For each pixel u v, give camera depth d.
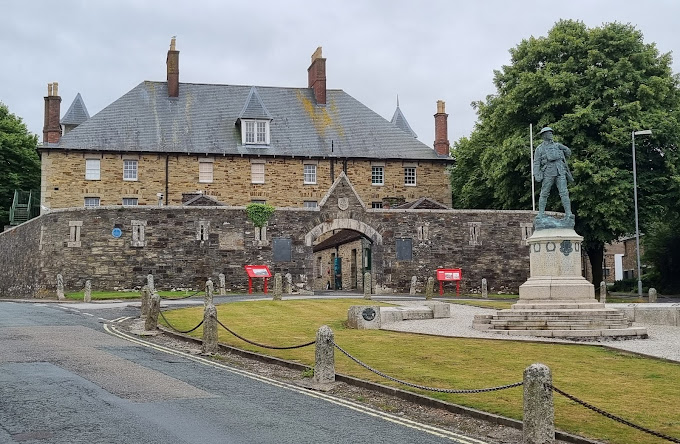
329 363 13.30
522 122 46.56
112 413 10.41
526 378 9.33
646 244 53.91
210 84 53.66
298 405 11.41
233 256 40.75
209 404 11.23
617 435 9.52
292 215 41.69
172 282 39.94
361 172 51.00
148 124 49.38
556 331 19.22
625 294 50.25
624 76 42.84
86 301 33.38
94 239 39.56
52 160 46.44
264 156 49.38
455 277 42.12
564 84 42.88
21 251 44.59
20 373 13.30
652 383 12.76
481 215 43.72
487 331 20.11
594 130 43.34
